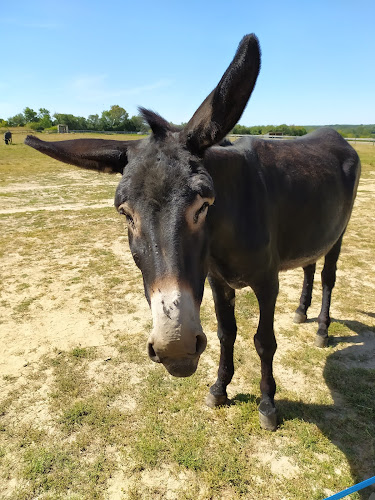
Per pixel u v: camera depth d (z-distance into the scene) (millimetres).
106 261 7082
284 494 2662
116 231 9062
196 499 2641
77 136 45750
